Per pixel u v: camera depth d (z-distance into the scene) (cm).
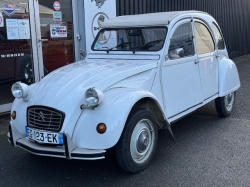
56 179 392
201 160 435
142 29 485
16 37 656
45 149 359
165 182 378
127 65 440
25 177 398
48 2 709
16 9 650
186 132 548
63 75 421
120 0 859
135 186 370
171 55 465
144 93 389
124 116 356
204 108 696
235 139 509
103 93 374
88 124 357
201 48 541
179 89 480
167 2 1040
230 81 599
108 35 518
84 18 757
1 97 644
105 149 351
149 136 410
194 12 543
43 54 716
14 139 393
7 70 648
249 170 402
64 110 361
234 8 1522
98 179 389
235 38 1557
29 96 413
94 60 500
